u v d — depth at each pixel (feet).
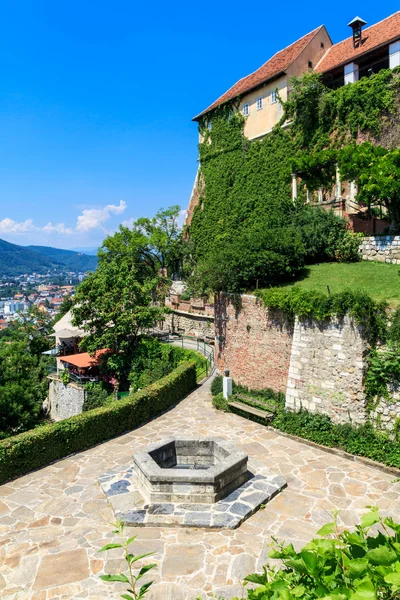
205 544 30.76
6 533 33.30
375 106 84.33
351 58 89.51
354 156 70.44
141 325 98.32
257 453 45.70
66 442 47.83
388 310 44.60
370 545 10.32
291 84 99.09
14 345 103.19
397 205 69.67
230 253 67.87
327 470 41.45
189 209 143.13
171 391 63.36
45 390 111.24
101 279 97.60
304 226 78.13
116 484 39.60
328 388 48.60
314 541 10.54
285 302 54.34
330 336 48.32
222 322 69.87
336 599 8.40
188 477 35.37
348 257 74.33
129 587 27.02
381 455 41.96
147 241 137.80
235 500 35.76
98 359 98.53
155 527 33.04
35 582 27.68
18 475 43.45
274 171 107.45
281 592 9.11
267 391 59.36
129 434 53.42
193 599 25.55
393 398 43.14
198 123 135.44
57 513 35.96
